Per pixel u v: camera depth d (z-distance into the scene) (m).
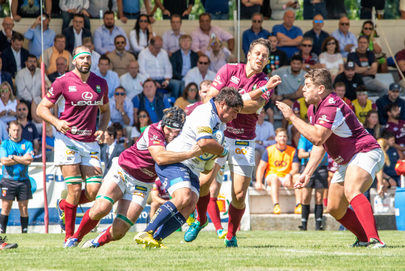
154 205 33.34
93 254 16.00
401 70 51.81
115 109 43.00
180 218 16.94
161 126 17.11
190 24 51.44
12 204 34.25
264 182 40.25
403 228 35.62
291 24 49.09
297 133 42.88
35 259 14.59
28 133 39.91
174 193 16.81
